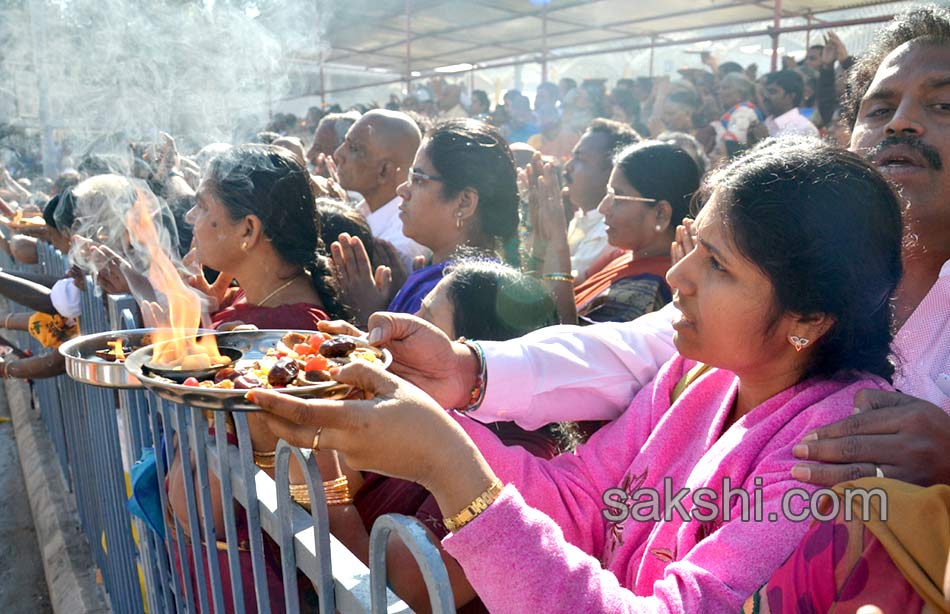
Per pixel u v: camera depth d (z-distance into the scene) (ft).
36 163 23.11
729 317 3.41
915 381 4.39
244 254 7.11
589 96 28.78
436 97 37.83
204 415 4.33
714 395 4.10
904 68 4.67
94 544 9.58
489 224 8.57
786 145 3.49
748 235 3.26
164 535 5.80
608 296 9.35
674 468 4.07
